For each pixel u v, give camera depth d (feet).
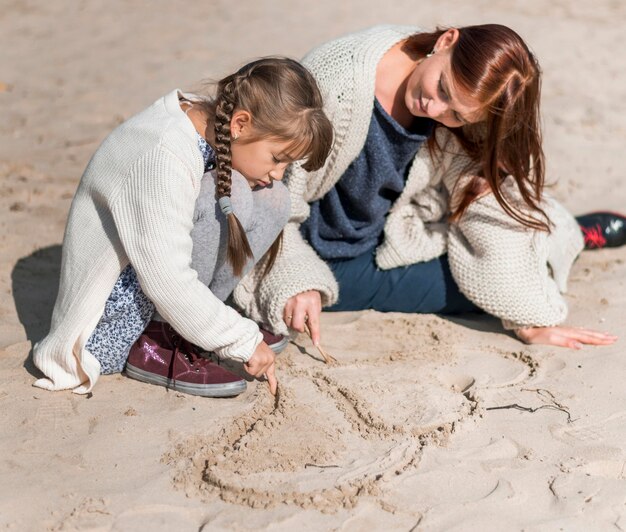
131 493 7.68
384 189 10.89
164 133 8.46
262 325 10.22
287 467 8.05
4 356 9.71
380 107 9.98
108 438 8.42
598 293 11.89
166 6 28.02
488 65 9.21
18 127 17.47
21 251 12.39
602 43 25.88
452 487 7.89
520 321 10.52
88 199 8.91
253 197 9.20
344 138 10.01
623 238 13.24
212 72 21.12
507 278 10.50
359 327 10.88
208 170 8.96
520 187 10.30
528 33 26.50
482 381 9.68
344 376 9.69
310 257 10.32
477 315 11.35
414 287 11.02
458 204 10.84
